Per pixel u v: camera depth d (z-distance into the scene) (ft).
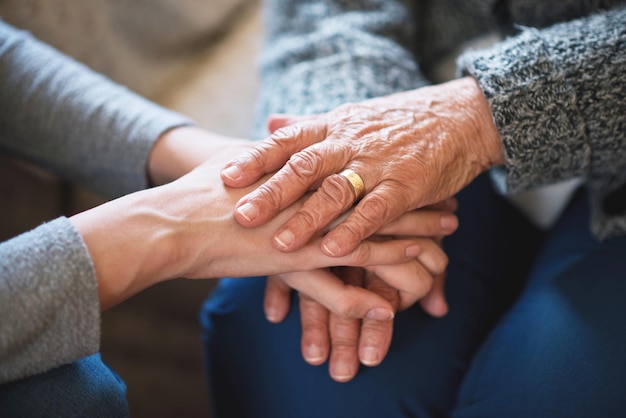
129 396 3.89
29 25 2.97
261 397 2.25
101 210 1.84
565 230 2.61
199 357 4.10
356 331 2.23
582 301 2.20
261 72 2.96
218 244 1.97
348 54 2.67
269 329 2.30
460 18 3.01
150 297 4.18
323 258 2.05
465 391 2.22
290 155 2.13
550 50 2.11
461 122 2.21
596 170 2.30
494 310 2.58
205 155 2.39
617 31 2.10
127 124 2.45
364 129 2.15
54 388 1.65
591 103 2.08
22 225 3.55
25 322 1.54
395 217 2.06
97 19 3.20
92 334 1.66
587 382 1.99
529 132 2.10
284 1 2.97
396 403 2.15
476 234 2.69
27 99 2.43
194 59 3.79
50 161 2.52
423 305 2.38
